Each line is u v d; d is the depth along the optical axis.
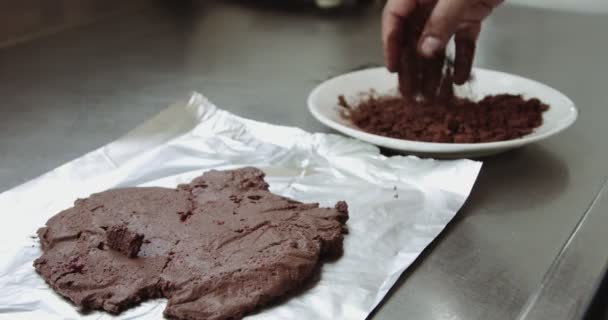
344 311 0.58
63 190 0.71
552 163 0.77
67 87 0.94
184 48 1.10
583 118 0.88
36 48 1.07
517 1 1.39
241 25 1.22
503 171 0.76
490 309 0.59
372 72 0.90
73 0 1.16
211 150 0.78
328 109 0.83
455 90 0.88
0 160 0.76
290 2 1.35
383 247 0.65
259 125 0.82
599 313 0.60
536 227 0.67
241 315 0.58
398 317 0.58
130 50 1.08
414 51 0.84
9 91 0.92
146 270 0.61
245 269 0.60
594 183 0.74
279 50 1.10
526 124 0.80
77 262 0.61
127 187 0.71
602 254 0.62
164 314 0.58
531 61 1.09
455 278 0.62
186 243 0.63
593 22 1.29
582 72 1.04
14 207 0.68
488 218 0.69
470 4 0.77
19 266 0.62
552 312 0.57
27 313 0.58
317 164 0.76
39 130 0.82
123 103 0.90
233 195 0.69
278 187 0.73
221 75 1.00
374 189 0.72
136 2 1.28
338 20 1.26
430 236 0.66
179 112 0.84
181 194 0.69
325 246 0.63
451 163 0.73
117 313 0.58
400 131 0.79
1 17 1.05
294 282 0.60
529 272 0.62
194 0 1.34
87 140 0.81
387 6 0.84
